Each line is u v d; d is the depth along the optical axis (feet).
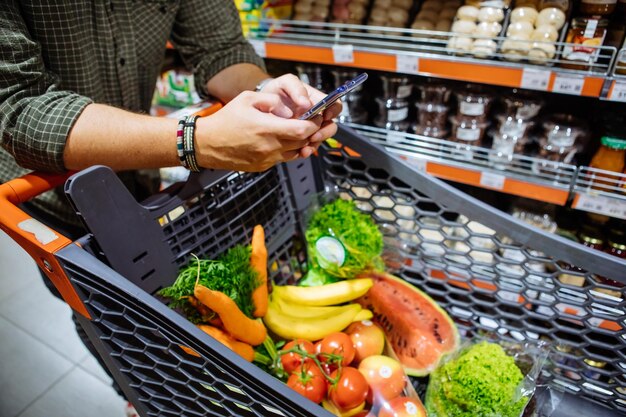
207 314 2.57
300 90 2.54
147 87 4.02
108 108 2.53
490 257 5.23
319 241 3.13
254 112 2.27
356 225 3.12
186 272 2.46
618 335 2.67
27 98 2.46
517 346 2.92
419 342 2.97
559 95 5.74
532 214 5.57
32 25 2.88
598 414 2.77
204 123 2.37
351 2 5.91
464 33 4.89
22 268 6.99
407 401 2.61
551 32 4.52
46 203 3.67
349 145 3.15
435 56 4.86
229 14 3.94
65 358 5.59
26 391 5.24
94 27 3.25
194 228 2.64
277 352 2.79
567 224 5.55
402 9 5.66
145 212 2.34
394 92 6.10
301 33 6.15
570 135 5.01
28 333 5.95
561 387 2.89
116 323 2.13
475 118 5.60
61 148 2.37
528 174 5.17
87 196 2.08
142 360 2.20
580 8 4.34
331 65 6.50
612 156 4.79
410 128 6.38
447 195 2.91
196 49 3.93
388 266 3.41
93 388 5.23
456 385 2.61
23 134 2.39
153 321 1.95
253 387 1.86
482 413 2.54
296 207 3.31
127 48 3.49
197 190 2.58
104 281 1.94
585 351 2.82
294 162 3.19
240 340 2.67
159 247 2.44
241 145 2.31
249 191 2.94
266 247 3.14
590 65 4.31
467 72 4.75
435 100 5.90
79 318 2.21
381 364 2.78
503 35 4.78
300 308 3.11
